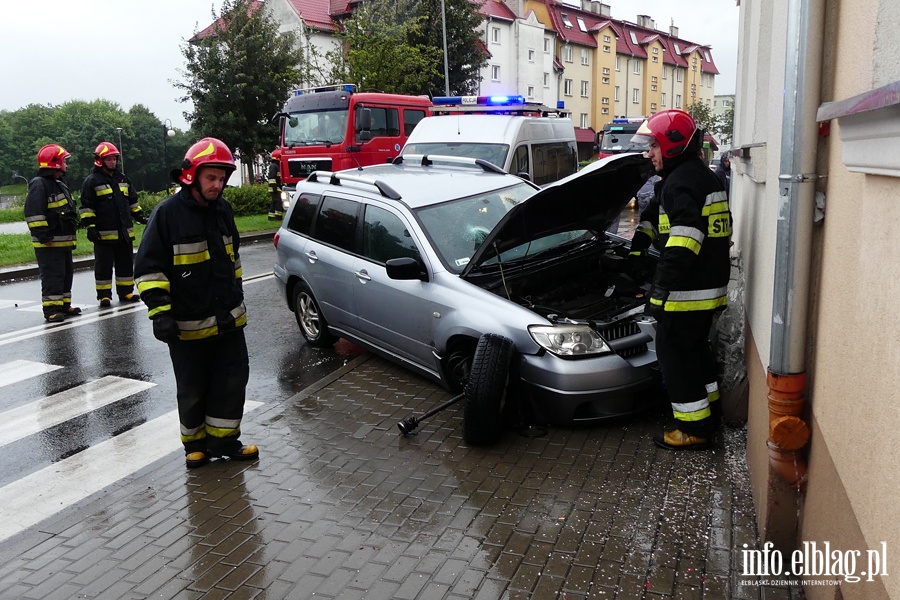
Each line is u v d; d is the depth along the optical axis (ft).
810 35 8.89
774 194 10.86
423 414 17.02
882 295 6.32
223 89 87.40
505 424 15.70
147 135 318.04
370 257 19.85
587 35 173.17
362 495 13.41
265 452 15.61
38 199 28.30
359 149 51.47
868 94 5.95
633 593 10.08
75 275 40.19
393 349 19.44
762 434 11.16
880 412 6.29
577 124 173.06
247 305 30.45
